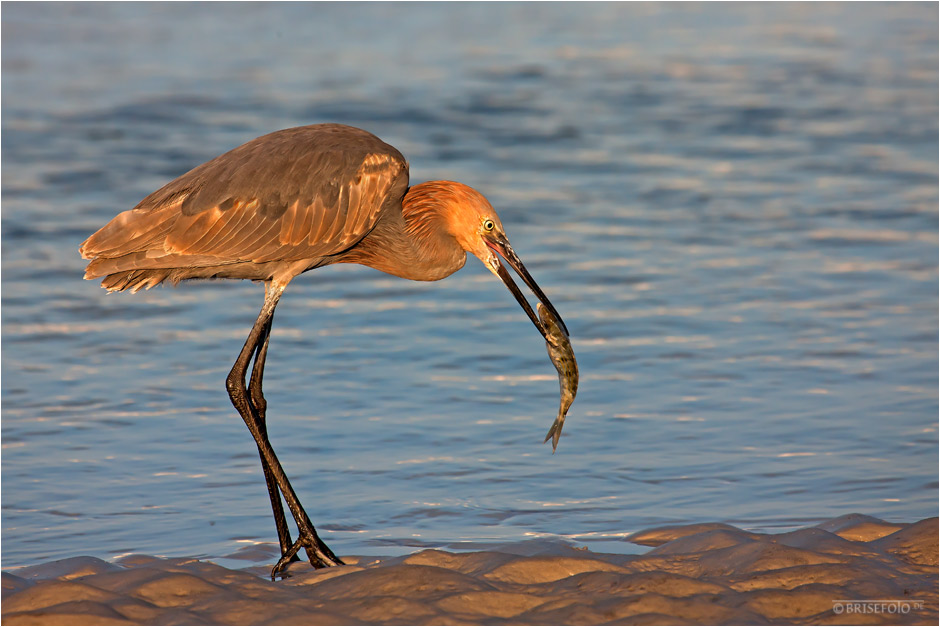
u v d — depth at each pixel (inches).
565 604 287.0
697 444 448.8
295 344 577.3
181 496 408.2
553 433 382.0
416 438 460.4
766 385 510.9
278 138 389.4
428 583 298.7
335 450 448.8
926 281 661.9
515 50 1368.1
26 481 416.5
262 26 1508.4
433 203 409.7
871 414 475.2
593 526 378.9
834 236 751.7
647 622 275.0
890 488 404.8
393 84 1173.7
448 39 1430.9
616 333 584.1
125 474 424.8
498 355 562.3
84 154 898.1
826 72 1266.0
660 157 950.4
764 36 1480.1
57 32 1428.4
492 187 858.8
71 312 613.9
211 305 641.6
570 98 1139.9
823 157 946.1
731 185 873.5
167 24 1505.9
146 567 318.3
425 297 661.9
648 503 398.0
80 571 326.6
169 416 481.1
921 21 1601.9
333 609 286.7
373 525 384.8
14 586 303.7
